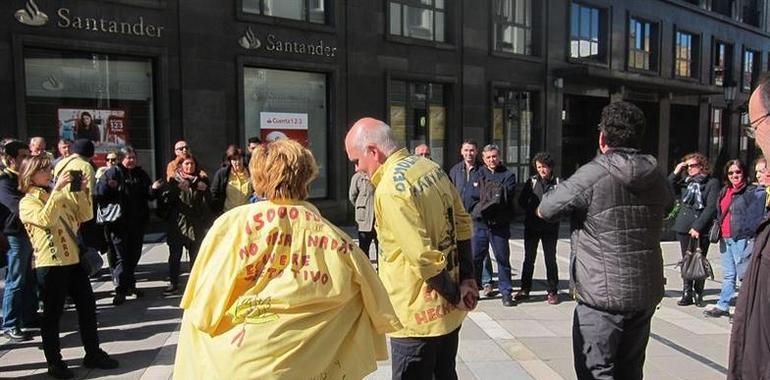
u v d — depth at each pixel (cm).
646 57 2094
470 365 465
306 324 201
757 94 170
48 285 425
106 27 994
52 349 429
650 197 295
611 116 303
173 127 1077
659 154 2169
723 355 497
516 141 1678
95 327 453
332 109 1288
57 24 947
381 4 1347
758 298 168
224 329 200
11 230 519
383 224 276
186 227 677
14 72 912
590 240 301
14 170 523
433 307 281
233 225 208
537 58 1683
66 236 431
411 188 266
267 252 203
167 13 1059
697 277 632
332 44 1271
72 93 991
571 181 305
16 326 524
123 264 641
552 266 665
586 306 305
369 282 218
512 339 533
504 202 652
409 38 1395
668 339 542
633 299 291
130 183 658
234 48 1139
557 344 519
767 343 164
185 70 1082
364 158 284
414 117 1450
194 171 692
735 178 606
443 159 1516
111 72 1029
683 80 2219
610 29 1886
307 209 214
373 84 1345
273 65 1193
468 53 1522
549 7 1705
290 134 1250
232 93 1143
